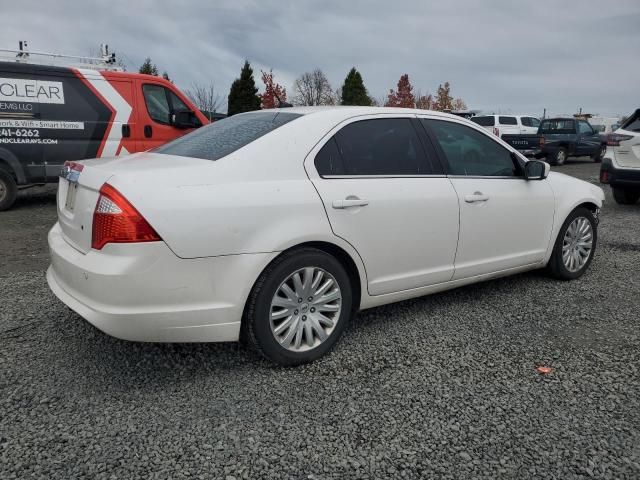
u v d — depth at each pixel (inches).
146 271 103.5
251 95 1338.6
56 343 133.5
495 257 165.2
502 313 160.6
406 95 1747.0
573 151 744.3
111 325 104.2
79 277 108.4
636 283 191.9
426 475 87.9
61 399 107.9
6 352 128.0
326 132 130.6
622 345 138.7
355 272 133.2
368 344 137.5
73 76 342.0
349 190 128.3
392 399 110.7
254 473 87.6
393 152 142.0
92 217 107.7
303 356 124.1
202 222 107.2
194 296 108.7
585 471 89.4
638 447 95.8
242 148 120.3
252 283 113.9
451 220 148.7
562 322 154.2
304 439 96.7
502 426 101.6
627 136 344.8
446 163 152.5
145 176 107.7
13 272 196.9
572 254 191.8
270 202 115.5
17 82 324.8
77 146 347.3
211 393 111.8
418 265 144.4
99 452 91.6
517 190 168.2
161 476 86.3
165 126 377.1
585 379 120.3
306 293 123.2
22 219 312.0
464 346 137.0
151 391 112.0
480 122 829.2
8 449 91.7
